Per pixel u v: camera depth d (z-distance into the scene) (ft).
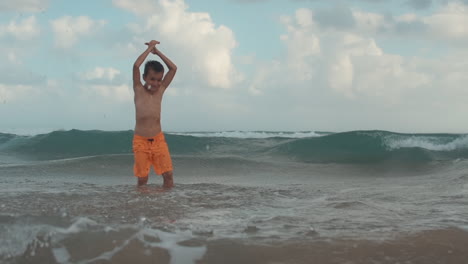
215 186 16.97
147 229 8.38
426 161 31.09
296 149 37.68
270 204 12.50
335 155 34.81
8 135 50.24
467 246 7.75
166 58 17.83
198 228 8.80
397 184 19.77
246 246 7.58
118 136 44.42
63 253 6.97
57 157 39.24
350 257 7.20
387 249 7.58
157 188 16.06
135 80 17.01
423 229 8.87
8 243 7.26
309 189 16.89
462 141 38.11
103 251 7.09
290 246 7.64
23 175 23.32
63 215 9.05
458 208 11.90
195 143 42.19
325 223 9.59
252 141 44.37
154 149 16.83
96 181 22.17
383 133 39.17
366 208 11.68
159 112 17.28
